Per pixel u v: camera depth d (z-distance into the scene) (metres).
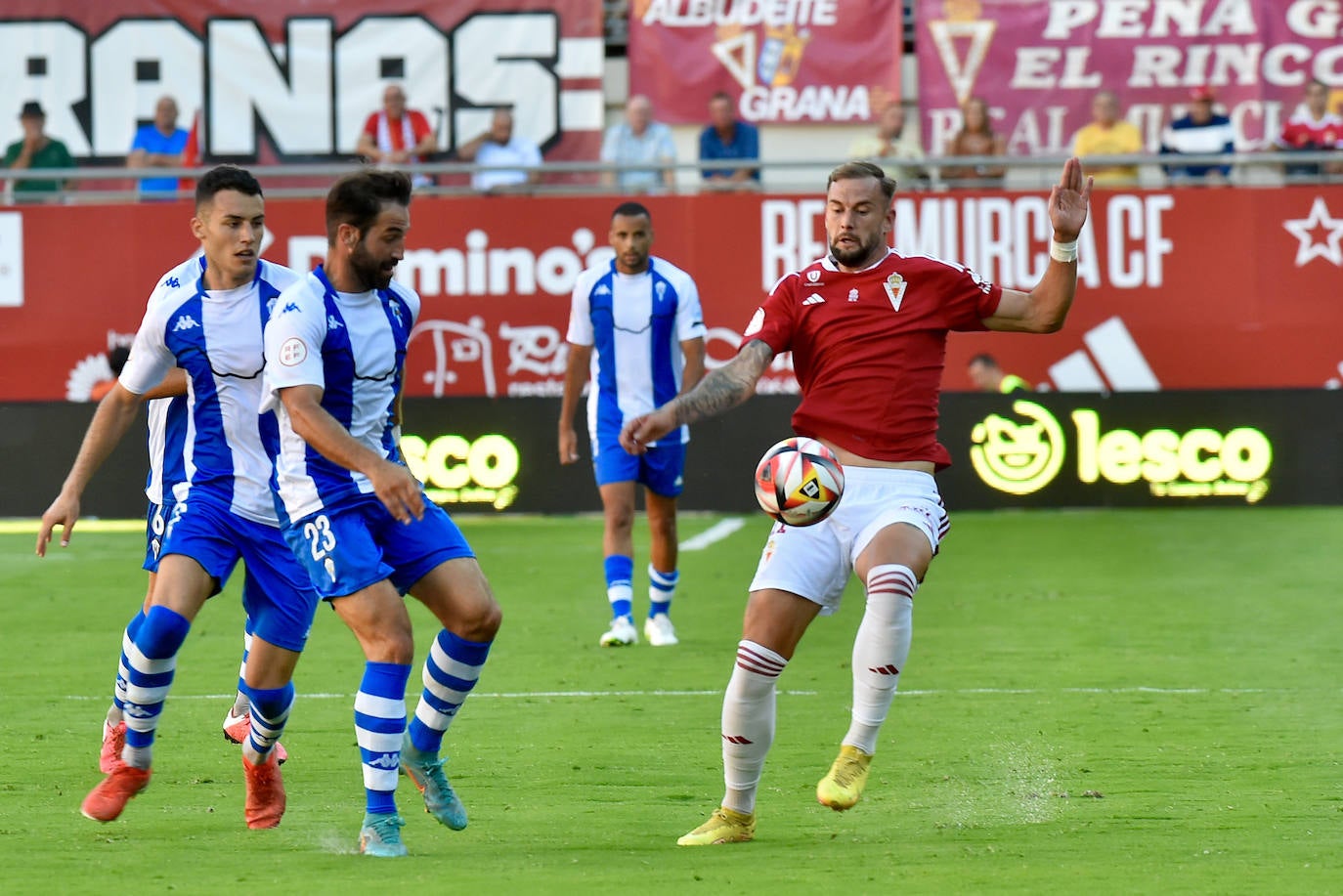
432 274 55.16
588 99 64.75
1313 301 55.41
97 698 26.30
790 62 64.69
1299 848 15.92
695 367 32.53
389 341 16.86
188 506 18.00
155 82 64.81
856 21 64.56
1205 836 16.55
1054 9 64.19
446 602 16.59
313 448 16.23
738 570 42.84
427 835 17.05
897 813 18.00
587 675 28.23
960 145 62.03
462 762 21.06
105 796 17.23
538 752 21.69
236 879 14.55
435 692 16.83
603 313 32.25
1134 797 18.61
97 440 18.72
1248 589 38.47
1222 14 63.91
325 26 64.75
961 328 18.17
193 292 18.28
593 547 46.91
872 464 17.73
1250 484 53.97
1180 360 55.72
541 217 55.06
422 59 64.81
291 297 16.33
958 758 21.06
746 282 55.28
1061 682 27.02
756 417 54.09
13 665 29.56
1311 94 62.25
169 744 22.38
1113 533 48.75
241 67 64.75
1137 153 62.38
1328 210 55.25
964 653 30.16
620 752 21.67
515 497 53.66
